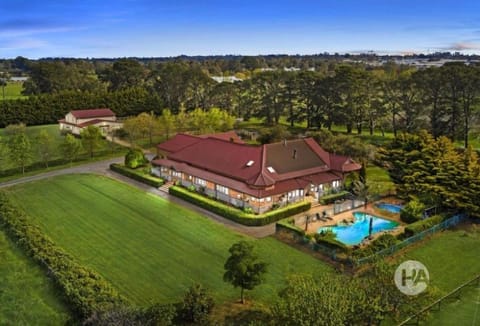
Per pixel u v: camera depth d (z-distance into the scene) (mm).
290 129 115875
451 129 90000
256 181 57500
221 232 51781
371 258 42625
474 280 39969
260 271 35344
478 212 53719
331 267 42594
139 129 101500
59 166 84062
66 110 135750
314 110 114812
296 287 28141
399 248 46562
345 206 60438
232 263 35094
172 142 80625
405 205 59844
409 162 63938
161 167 73375
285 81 120500
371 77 104500
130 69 167500
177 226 53562
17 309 34750
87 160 88938
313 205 61312
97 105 137750
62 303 35562
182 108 120875
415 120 95750
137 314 30016
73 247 47188
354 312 27156
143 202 62719
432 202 58062
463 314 34562
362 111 104938
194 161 69500
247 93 137000
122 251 46312
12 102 126875
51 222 54656
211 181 63062
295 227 50219
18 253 44781
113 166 80688
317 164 66250
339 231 53125
